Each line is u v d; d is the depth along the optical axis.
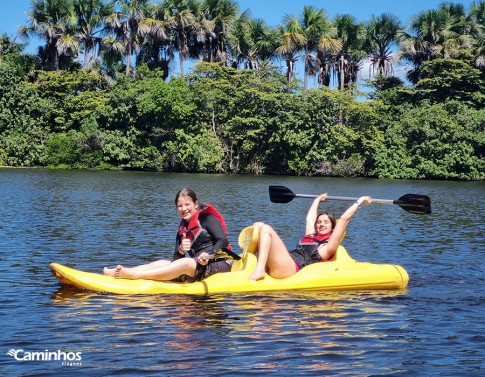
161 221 16.33
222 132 54.72
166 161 54.00
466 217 19.19
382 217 18.91
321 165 52.69
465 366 5.52
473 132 52.06
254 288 8.13
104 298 7.70
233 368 5.41
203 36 59.66
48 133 55.53
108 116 54.06
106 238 13.16
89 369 5.36
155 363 5.50
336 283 8.34
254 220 17.09
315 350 5.88
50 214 17.55
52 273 8.62
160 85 53.59
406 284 8.67
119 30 60.25
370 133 52.97
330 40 56.66
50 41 58.53
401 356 5.75
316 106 52.28
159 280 8.23
